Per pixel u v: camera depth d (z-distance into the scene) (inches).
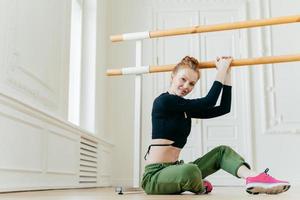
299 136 173.0
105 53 181.3
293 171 170.4
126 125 179.6
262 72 177.9
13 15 87.4
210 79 177.6
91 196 64.1
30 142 90.0
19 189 83.3
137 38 91.2
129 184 173.6
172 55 183.0
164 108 67.3
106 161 166.6
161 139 66.9
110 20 187.9
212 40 183.3
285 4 184.4
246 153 173.0
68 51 127.0
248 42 181.9
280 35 181.3
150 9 188.1
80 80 156.9
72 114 152.7
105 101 178.1
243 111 176.6
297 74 177.3
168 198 52.3
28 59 95.3
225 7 186.1
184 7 187.0
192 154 173.6
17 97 83.4
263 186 60.2
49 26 110.3
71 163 118.9
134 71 88.9
